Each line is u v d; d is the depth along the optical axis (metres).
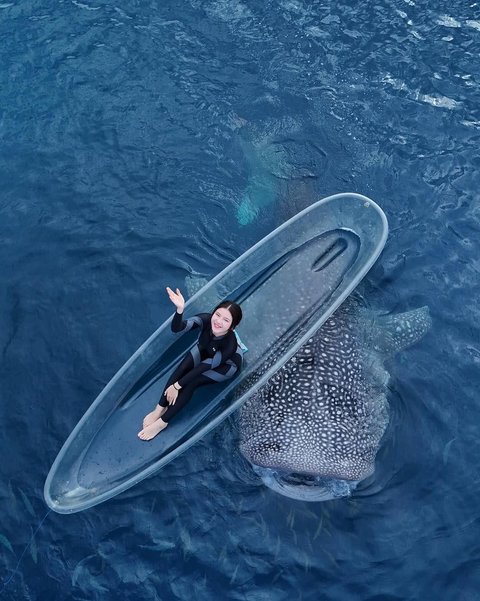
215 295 7.04
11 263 8.19
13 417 6.91
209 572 5.86
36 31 10.88
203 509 6.20
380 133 9.60
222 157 9.28
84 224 8.58
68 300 7.87
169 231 8.50
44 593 5.75
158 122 9.69
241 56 10.51
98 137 9.51
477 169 9.22
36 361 7.35
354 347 6.70
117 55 10.51
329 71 10.33
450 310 7.82
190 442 6.04
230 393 6.32
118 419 6.34
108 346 7.48
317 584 5.81
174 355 6.66
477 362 7.37
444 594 5.79
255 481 6.33
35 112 9.81
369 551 6.00
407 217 8.73
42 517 6.18
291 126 9.67
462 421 6.89
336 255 7.34
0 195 8.88
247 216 8.58
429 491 6.37
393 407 6.89
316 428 5.95
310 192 8.81
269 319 6.77
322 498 6.22
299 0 11.21
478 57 10.50
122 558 5.93
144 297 7.90
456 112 9.85
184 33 10.80
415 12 11.09
